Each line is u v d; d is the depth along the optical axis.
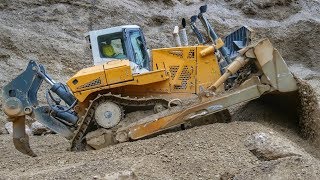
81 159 7.31
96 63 8.91
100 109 8.09
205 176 6.27
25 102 8.51
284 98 8.71
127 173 6.03
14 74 15.42
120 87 8.27
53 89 8.73
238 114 9.20
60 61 16.48
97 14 18.52
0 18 17.34
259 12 21.28
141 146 7.36
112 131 8.04
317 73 19.55
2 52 15.93
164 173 6.36
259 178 5.98
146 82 8.22
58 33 17.44
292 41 20.64
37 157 7.97
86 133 8.27
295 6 21.75
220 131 7.52
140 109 8.33
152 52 8.57
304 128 8.50
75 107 8.35
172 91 8.43
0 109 13.29
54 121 8.56
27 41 16.62
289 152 6.66
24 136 8.61
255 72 8.36
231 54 9.56
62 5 18.34
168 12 19.88
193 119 8.00
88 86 8.12
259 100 9.20
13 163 7.71
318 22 21.00
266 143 6.88
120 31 9.00
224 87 8.37
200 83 8.51
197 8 20.47
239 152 6.85
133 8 19.38
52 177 6.18
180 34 9.95
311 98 8.39
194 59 8.53
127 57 8.92
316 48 20.47
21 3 18.03
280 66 8.19
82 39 17.59
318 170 6.11
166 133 7.97
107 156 7.22
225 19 20.55
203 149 6.97
